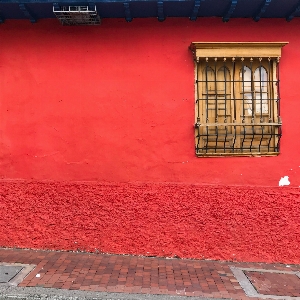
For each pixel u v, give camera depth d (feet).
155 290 14.38
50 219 18.48
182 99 18.52
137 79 18.57
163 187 18.43
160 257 18.22
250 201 18.33
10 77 18.65
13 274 15.26
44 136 18.63
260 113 18.61
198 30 18.53
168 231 18.29
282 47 18.45
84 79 18.61
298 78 18.57
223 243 18.22
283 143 18.51
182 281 15.37
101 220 18.39
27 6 17.13
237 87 18.57
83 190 18.51
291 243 18.20
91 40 18.63
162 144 18.56
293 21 18.58
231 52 18.16
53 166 18.63
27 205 18.56
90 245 18.38
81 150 18.60
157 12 17.92
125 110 18.57
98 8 17.37
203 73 18.66
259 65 18.67
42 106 18.63
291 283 15.80
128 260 17.57
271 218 18.29
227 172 18.49
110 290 14.21
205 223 18.28
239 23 18.51
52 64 18.62
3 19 18.52
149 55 18.58
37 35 18.66
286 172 18.47
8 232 18.56
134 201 18.43
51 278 15.08
